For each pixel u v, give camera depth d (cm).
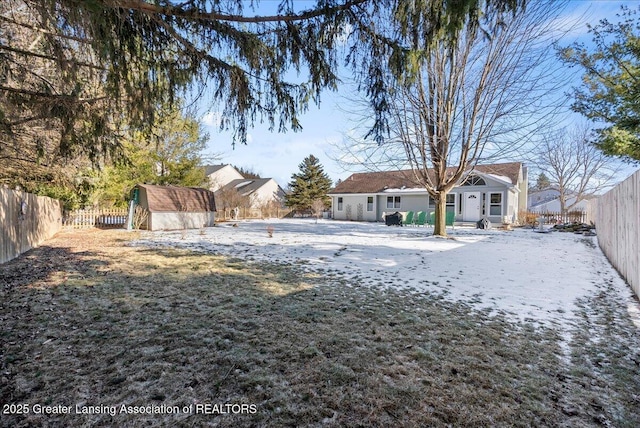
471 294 468
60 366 247
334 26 286
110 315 359
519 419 198
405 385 231
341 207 2758
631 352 291
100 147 384
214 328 328
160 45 291
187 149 2034
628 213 521
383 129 349
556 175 2734
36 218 907
